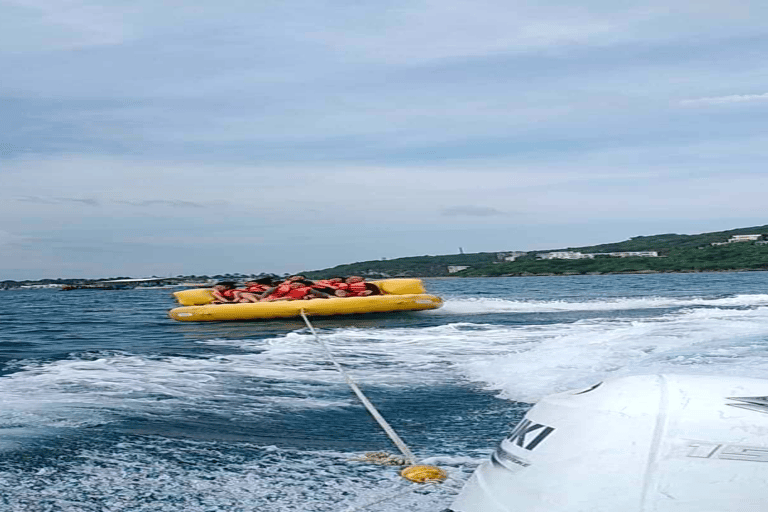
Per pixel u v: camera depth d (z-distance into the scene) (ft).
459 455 16.06
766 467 8.07
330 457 15.57
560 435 9.05
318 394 24.12
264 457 15.51
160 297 134.51
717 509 7.92
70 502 12.42
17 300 128.26
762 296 88.28
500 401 22.65
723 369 24.98
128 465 14.70
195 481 13.64
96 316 74.02
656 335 36.58
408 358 33.35
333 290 64.59
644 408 8.80
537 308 69.92
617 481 8.31
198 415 20.27
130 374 28.27
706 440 8.32
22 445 16.21
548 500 8.52
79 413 20.01
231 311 59.88
